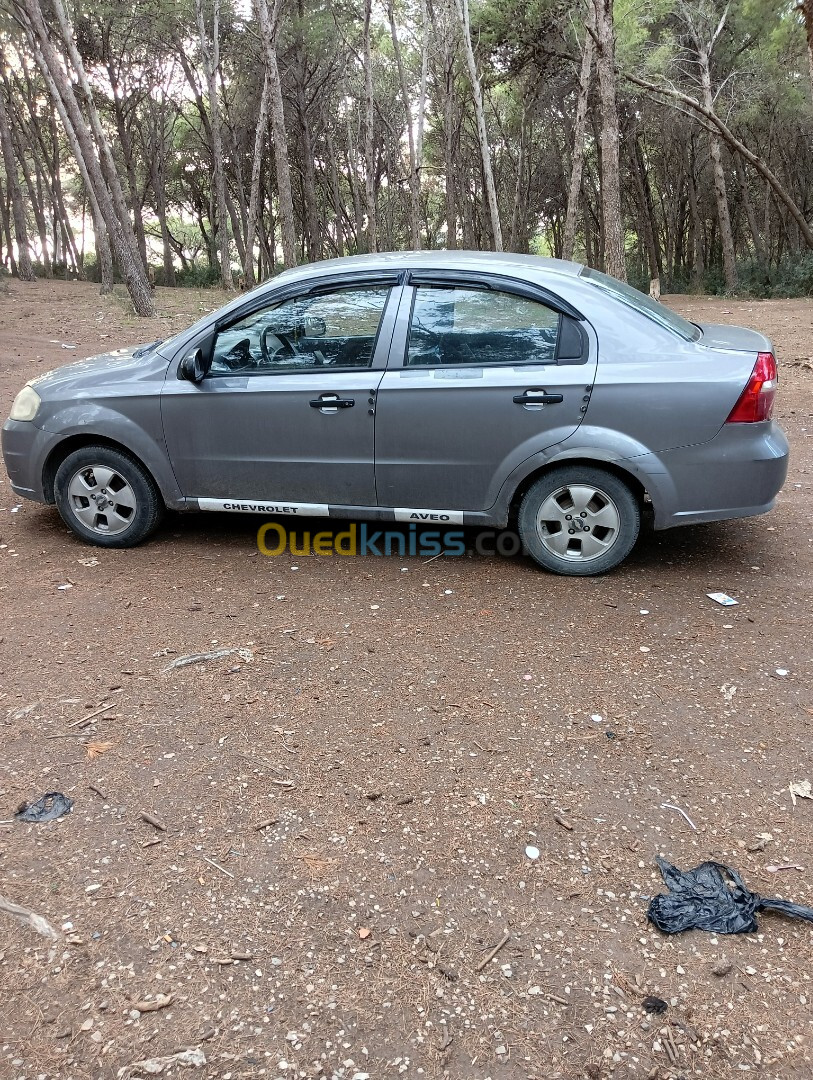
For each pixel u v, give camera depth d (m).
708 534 5.23
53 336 13.93
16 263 47.44
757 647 3.77
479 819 2.69
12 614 4.12
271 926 2.28
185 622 4.05
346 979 2.12
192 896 2.37
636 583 4.50
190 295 25.84
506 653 3.74
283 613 4.16
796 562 4.76
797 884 2.43
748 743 3.08
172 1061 1.89
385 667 3.62
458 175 36.28
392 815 2.71
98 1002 2.04
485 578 4.59
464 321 4.38
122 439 4.75
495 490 4.45
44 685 3.46
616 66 19.84
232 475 4.74
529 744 3.08
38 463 4.95
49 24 25.92
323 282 4.52
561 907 2.35
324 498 4.68
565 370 4.23
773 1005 2.05
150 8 28.00
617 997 2.07
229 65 33.03
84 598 4.33
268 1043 1.94
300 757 3.00
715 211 39.38
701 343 4.33
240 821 2.68
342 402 4.43
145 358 4.90
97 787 2.83
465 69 27.94
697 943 2.23
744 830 2.65
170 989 2.08
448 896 2.38
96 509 4.98
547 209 43.59
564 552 4.55
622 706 3.31
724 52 26.97
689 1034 1.97
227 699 3.37
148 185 41.09
